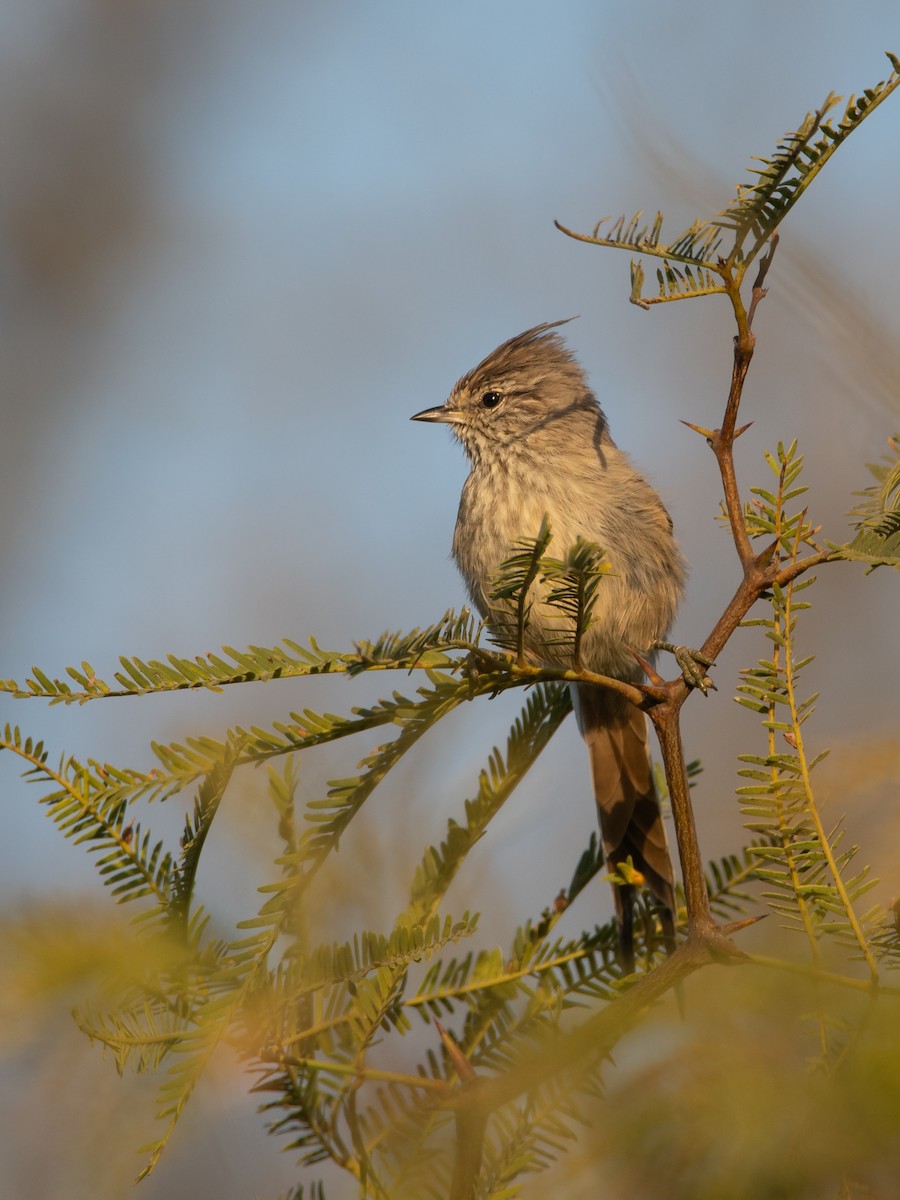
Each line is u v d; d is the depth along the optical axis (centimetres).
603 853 507
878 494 502
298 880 370
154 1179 429
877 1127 213
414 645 389
